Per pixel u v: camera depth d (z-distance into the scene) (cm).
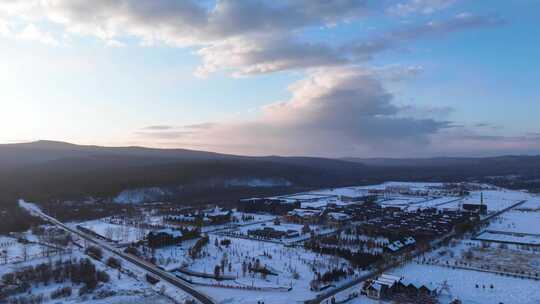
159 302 15225
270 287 16488
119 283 17162
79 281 17050
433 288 15912
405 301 15025
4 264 19212
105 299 15362
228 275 18088
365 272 18725
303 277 17912
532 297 15425
